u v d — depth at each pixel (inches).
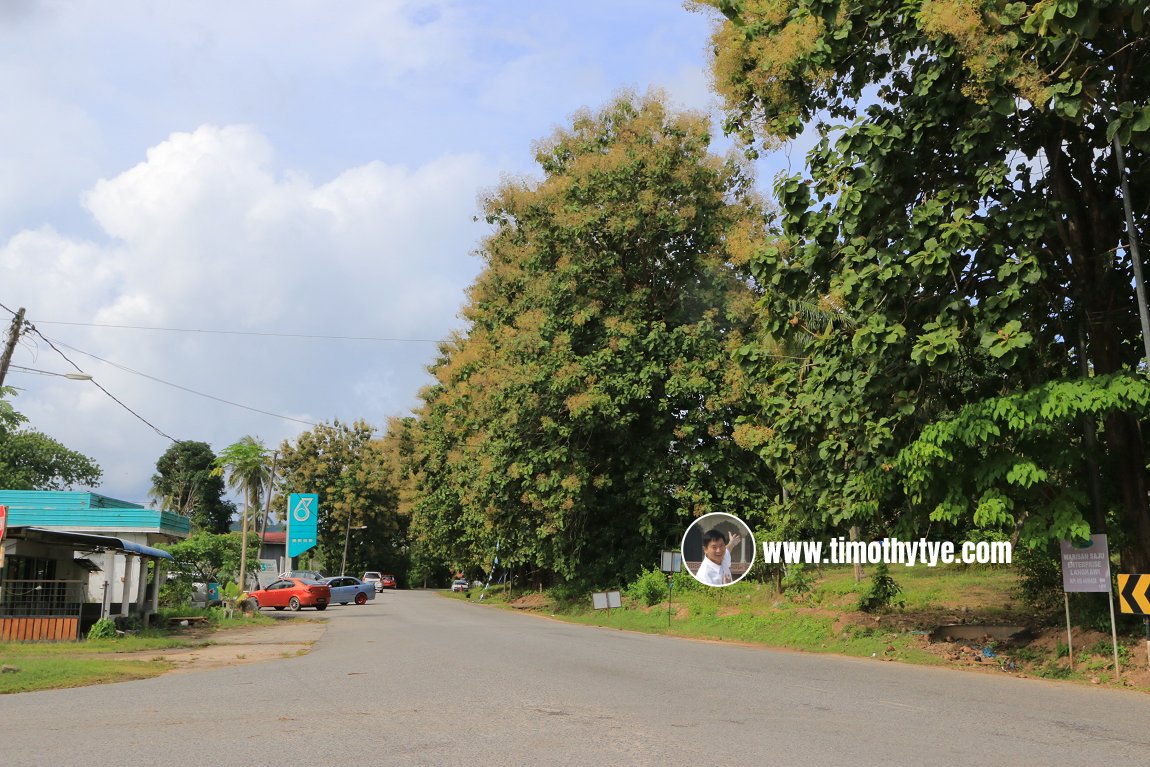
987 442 438.9
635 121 1133.1
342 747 243.9
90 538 749.9
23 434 2434.8
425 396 1946.4
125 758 231.6
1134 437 498.6
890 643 582.9
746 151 563.2
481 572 2832.2
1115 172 497.0
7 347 834.8
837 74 510.9
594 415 1091.3
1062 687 396.2
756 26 515.2
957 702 336.5
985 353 500.7
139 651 630.5
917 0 442.0
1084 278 496.7
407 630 816.3
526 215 1193.4
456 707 317.7
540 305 1175.6
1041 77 392.8
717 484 1103.6
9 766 223.0
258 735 264.2
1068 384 426.9
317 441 3218.5
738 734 262.4
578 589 1261.1
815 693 358.9
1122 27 400.8
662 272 1196.5
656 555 1215.6
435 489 1798.7
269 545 2930.6
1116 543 500.1
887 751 237.9
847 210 473.1
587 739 254.1
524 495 1145.4
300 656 575.2
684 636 781.9
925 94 452.1
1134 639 468.1
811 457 590.9
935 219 452.8
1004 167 442.6
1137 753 238.8
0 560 623.8
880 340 463.5
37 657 547.2
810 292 535.5
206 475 3316.9
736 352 606.5
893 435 506.6
